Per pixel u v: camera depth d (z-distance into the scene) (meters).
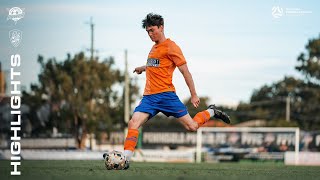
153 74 15.55
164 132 81.12
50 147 75.94
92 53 89.44
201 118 16.47
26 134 80.56
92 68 89.00
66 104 87.75
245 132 72.44
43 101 86.81
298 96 126.00
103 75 89.69
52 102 87.56
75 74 87.81
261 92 134.62
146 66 15.75
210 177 12.75
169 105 15.63
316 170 19.61
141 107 15.72
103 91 89.69
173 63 15.54
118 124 93.00
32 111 85.94
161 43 15.49
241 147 72.31
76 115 88.00
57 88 87.50
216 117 17.12
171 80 15.62
